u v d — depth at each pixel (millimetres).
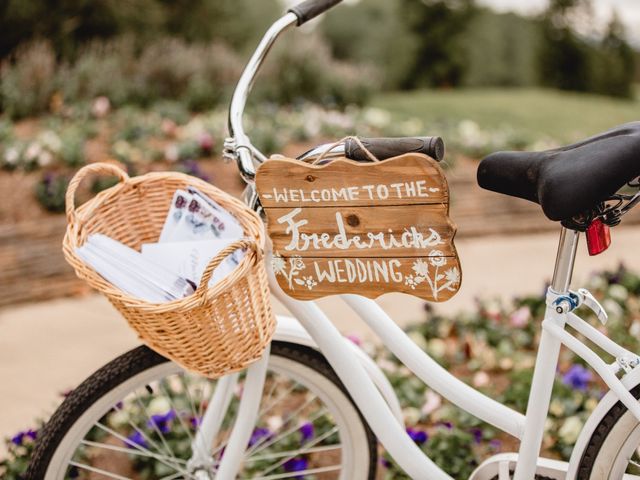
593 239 1536
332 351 1807
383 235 1490
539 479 1760
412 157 1407
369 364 1893
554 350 1633
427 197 1432
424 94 13961
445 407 2793
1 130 5836
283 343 1912
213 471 1949
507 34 15664
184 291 1580
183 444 2537
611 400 1650
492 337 3434
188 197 1720
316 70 8852
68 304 4137
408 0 14992
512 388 2891
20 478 2303
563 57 16156
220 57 8477
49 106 6973
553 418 2707
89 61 7656
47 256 4469
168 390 2797
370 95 9258
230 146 1705
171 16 11344
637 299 3824
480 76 15422
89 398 1773
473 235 5539
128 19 10211
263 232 1604
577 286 4023
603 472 1677
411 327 3562
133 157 5637
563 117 11852
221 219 1705
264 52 1729
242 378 2855
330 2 1746
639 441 1653
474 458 2461
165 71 8070
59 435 1779
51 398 3148
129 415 2686
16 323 3887
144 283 1562
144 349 1792
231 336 1554
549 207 1441
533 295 3854
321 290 1573
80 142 5641
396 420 1840
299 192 1511
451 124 8273
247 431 1849
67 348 3625
